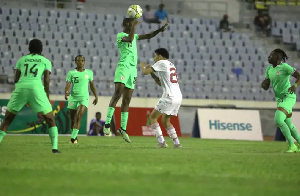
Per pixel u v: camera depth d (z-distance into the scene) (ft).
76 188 46.37
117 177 54.29
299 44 292.81
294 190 48.19
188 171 61.46
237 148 122.72
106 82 248.73
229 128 211.00
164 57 104.27
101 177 54.08
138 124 207.72
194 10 296.10
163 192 44.68
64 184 48.80
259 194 45.06
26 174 55.77
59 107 193.67
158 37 276.00
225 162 74.08
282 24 300.40
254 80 268.82
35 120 191.83
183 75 262.47
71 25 274.16
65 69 253.65
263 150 113.80
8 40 258.57
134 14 114.73
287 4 309.42
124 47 115.65
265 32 295.89
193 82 254.06
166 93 103.19
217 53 276.41
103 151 91.56
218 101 239.50
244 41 286.87
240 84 260.83
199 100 237.25
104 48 266.98
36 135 184.24
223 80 266.36
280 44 292.20
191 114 220.43
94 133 200.34
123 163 68.39
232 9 301.63
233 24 298.15
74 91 130.11
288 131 105.60
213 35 285.23
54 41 263.29
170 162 71.46
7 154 81.20
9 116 81.97
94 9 289.33
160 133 107.24
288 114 106.93
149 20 284.00
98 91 245.04
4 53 252.62
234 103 240.12
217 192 45.55
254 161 77.20
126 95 118.21
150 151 93.66
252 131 213.05
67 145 113.80
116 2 292.20
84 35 269.03
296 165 72.54
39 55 81.66
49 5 286.05
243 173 61.11
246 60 278.46
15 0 279.90
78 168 61.87
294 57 289.94
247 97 258.98
